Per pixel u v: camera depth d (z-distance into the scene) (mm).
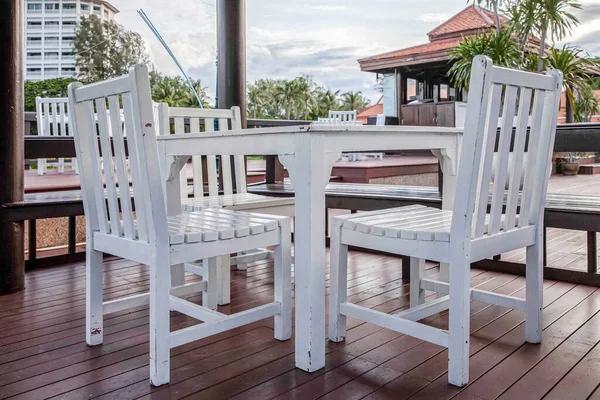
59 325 1961
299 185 1517
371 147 1647
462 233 1393
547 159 1657
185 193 2574
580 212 2285
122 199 1524
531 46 6129
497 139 2863
